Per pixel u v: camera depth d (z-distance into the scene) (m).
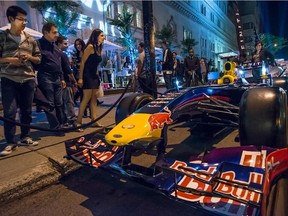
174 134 4.05
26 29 8.85
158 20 25.25
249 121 2.31
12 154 3.13
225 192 1.71
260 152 1.92
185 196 1.74
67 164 2.88
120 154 2.41
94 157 2.41
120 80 15.89
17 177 2.49
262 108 2.28
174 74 8.91
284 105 2.31
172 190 1.81
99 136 2.68
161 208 2.16
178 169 1.90
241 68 5.32
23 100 3.40
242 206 1.59
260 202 1.51
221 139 3.71
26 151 3.22
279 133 2.23
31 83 3.38
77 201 2.33
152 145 2.08
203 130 3.73
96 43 4.09
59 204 2.29
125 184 2.62
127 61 17.00
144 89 5.61
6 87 3.16
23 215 2.13
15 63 3.06
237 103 4.00
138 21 22.69
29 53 3.30
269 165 1.76
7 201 2.32
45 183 2.62
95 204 2.27
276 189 1.96
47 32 3.80
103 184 2.65
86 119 5.21
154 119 2.36
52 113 3.92
